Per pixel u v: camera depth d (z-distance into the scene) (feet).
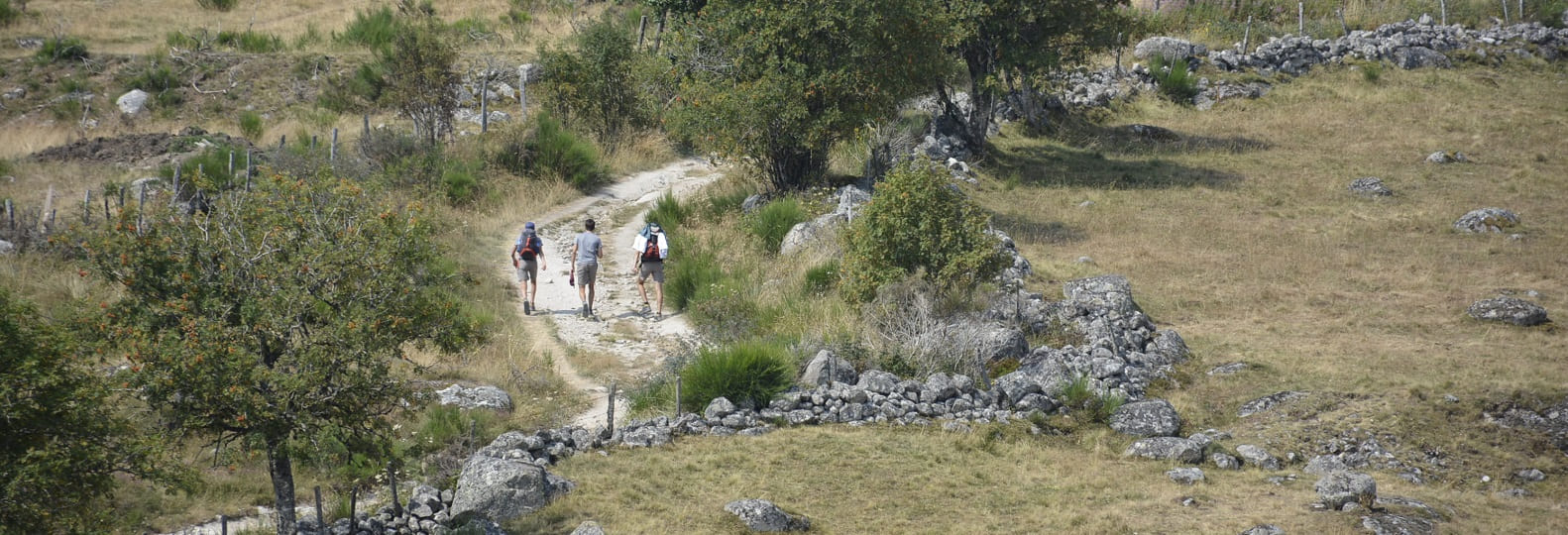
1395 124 103.09
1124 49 120.16
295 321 29.01
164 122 97.04
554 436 39.40
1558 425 38.50
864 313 50.85
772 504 32.42
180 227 28.99
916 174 52.60
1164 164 92.53
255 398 27.43
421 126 87.76
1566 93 110.22
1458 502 33.53
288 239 29.68
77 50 106.42
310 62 106.63
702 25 77.30
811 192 74.13
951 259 51.44
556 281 64.23
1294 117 106.52
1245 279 61.72
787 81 71.51
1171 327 53.78
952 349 47.44
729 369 43.47
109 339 27.48
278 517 30.37
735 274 61.52
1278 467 37.99
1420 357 46.98
